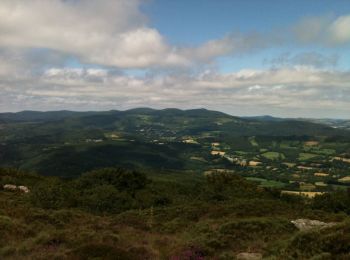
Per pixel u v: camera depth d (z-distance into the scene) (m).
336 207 48.34
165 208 38.75
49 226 26.19
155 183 65.19
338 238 15.84
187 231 27.06
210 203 40.91
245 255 17.59
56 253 16.38
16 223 23.25
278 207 37.91
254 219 25.75
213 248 18.81
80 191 49.62
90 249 16.67
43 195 42.59
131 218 33.53
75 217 31.30
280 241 19.17
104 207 44.50
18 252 17.19
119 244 19.16
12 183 61.19
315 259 14.39
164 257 17.73
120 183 55.47
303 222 26.88
